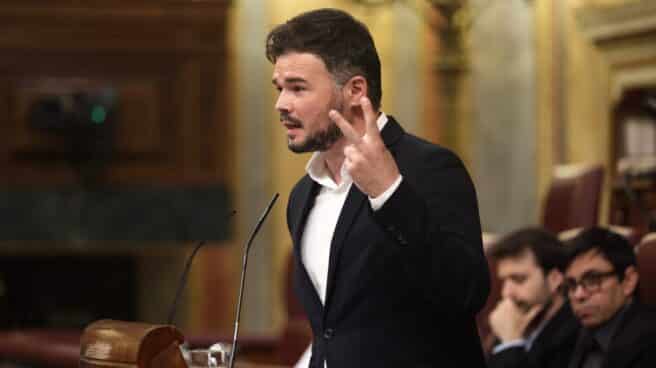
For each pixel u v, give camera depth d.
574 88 20.33
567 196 12.95
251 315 22.47
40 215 22.08
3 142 21.89
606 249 10.12
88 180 22.11
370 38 7.02
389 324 6.80
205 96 22.48
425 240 6.42
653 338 9.88
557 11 20.91
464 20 22.30
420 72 22.52
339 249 6.89
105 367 6.64
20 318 23.33
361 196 6.95
